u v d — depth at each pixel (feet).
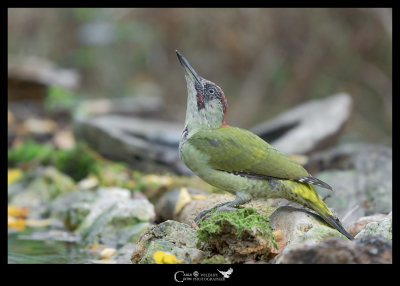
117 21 70.54
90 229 31.04
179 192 32.07
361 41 67.77
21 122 52.16
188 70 27.32
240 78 72.54
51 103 53.98
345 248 18.19
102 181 38.47
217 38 70.08
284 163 24.43
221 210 24.62
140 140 45.16
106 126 43.19
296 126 47.73
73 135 46.37
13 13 71.41
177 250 21.43
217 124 26.76
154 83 73.82
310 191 24.00
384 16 64.85
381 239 18.37
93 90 72.64
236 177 24.86
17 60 61.93
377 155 37.58
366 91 70.13
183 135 26.99
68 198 35.35
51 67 63.05
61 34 72.69
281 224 23.22
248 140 25.30
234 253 20.65
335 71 69.26
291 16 68.64
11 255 27.61
